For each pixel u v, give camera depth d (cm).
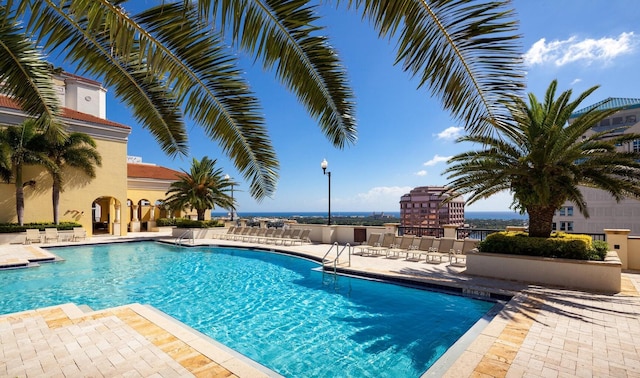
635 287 740
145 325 499
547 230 870
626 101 3600
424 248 1143
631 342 439
